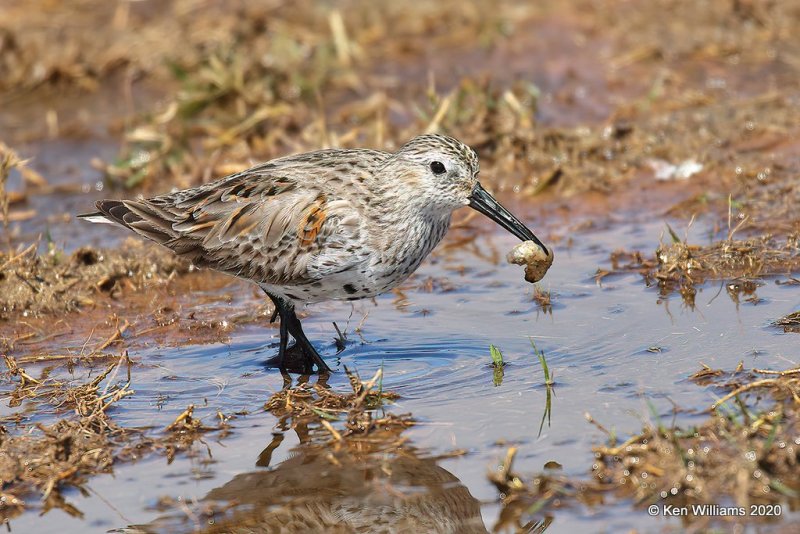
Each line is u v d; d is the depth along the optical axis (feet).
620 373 40.55
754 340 42.27
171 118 67.31
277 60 71.77
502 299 48.98
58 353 45.75
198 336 47.24
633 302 47.21
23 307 50.14
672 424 35.65
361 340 45.83
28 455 36.24
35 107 73.00
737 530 30.71
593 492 32.96
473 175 43.55
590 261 52.11
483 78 67.62
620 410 37.50
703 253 50.47
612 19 77.05
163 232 45.42
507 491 33.30
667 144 62.49
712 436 34.04
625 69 71.51
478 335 45.39
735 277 48.49
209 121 66.90
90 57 75.61
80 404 39.81
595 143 62.59
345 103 69.67
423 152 42.93
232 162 63.62
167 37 76.64
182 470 35.78
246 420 38.99
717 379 38.99
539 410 38.09
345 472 35.14
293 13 79.61
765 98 66.08
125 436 37.86
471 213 59.26
